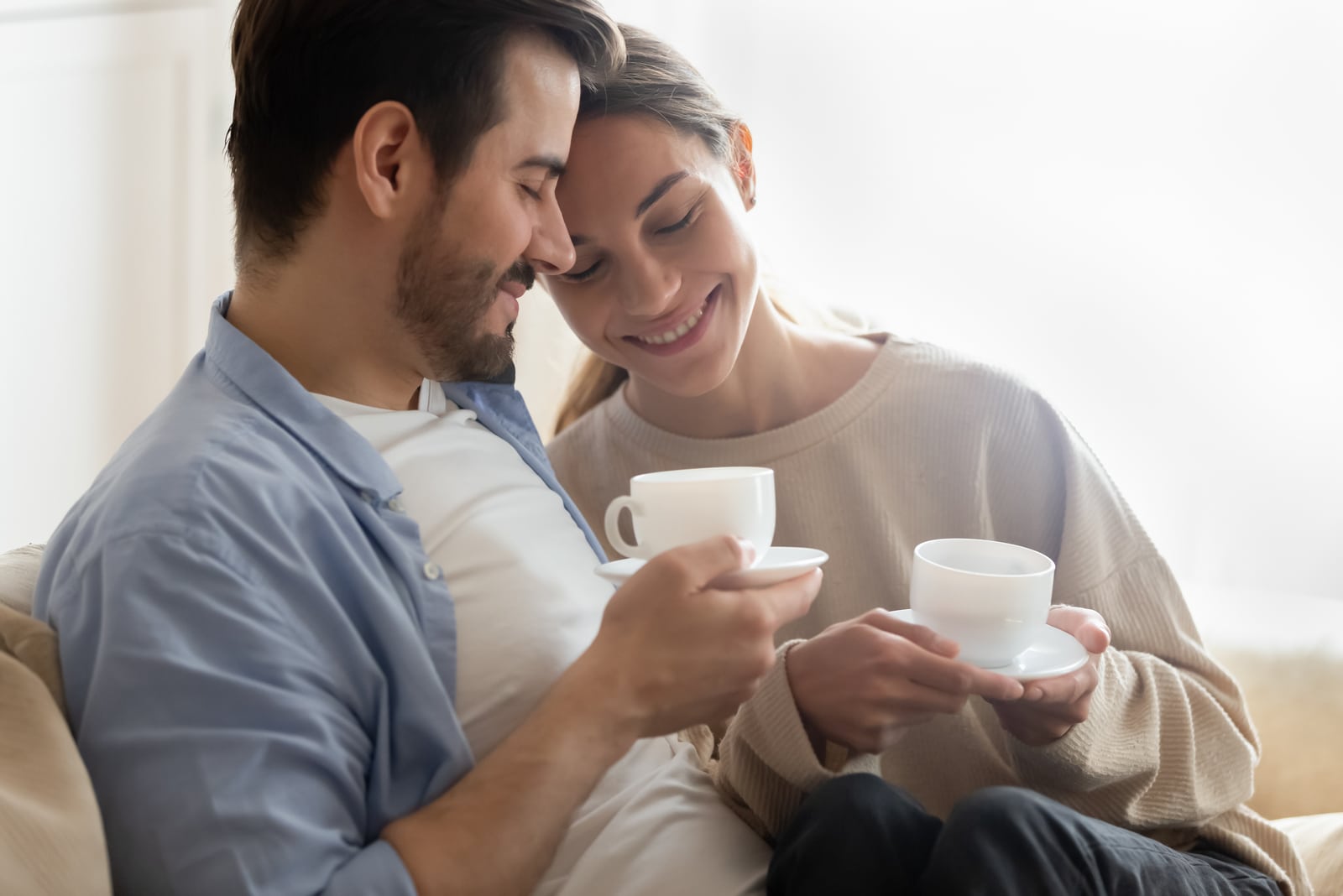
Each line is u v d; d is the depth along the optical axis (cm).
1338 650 158
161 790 83
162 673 85
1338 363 217
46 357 312
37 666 91
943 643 103
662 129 126
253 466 96
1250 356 223
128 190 305
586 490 157
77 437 311
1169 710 126
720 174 133
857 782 101
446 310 110
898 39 248
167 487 92
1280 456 222
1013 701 112
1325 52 214
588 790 92
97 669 87
